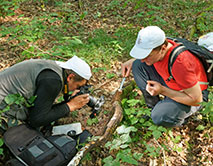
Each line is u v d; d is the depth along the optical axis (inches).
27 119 105.0
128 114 115.9
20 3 225.0
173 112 104.9
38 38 177.8
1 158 95.0
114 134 112.4
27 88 95.6
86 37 185.2
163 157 107.4
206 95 103.6
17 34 179.9
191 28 197.9
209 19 212.4
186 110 105.4
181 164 105.6
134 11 227.6
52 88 93.9
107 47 174.2
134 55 91.7
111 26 203.0
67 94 105.8
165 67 95.5
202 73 96.3
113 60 163.9
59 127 111.5
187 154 110.0
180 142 114.7
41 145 90.7
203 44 103.0
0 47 167.2
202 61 94.0
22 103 98.0
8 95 93.3
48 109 97.4
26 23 190.2
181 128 120.7
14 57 159.5
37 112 95.4
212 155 107.8
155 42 87.7
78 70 96.8
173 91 100.0
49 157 87.4
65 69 98.1
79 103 107.3
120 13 224.4
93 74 151.5
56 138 96.5
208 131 117.0
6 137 93.0
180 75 91.0
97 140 102.3
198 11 228.5
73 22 204.2
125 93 135.0
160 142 113.2
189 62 89.7
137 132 117.3
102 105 130.0
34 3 227.9
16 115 99.2
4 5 212.7
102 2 241.6
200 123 122.5
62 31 190.9
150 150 103.5
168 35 190.2
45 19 203.6
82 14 202.8
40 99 94.2
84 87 110.3
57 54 154.9
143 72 116.2
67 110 104.7
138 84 121.0
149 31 88.4
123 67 127.0
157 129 105.3
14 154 88.4
